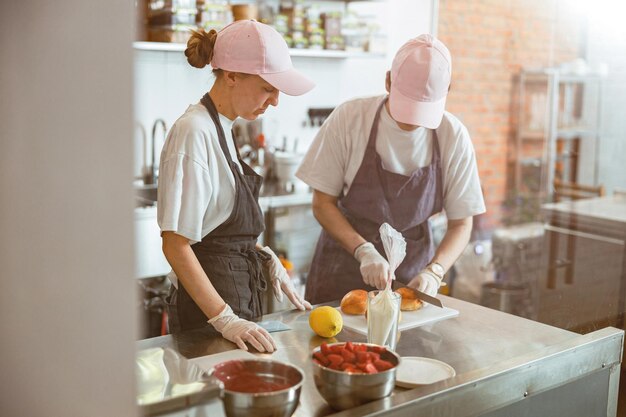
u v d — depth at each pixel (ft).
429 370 5.20
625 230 13.20
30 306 2.66
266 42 6.31
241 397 4.07
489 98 19.54
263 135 15.12
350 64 16.90
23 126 2.57
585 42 18.44
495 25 19.19
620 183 17.49
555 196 18.54
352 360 4.65
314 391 4.90
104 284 2.57
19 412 2.73
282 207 13.76
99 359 2.64
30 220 2.61
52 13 2.48
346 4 16.44
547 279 14.73
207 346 5.68
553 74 18.57
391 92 7.72
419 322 6.48
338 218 8.41
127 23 2.40
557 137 18.65
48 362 2.66
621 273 12.93
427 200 8.48
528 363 5.22
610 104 17.69
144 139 14.15
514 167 19.92
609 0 17.75
